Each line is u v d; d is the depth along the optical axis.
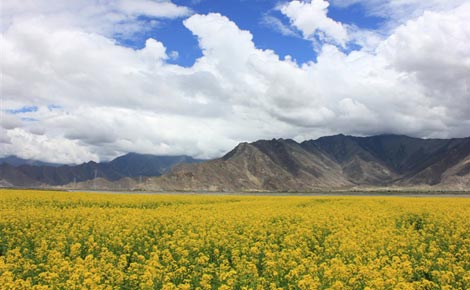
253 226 25.41
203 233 22.70
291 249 19.72
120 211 33.12
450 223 26.95
